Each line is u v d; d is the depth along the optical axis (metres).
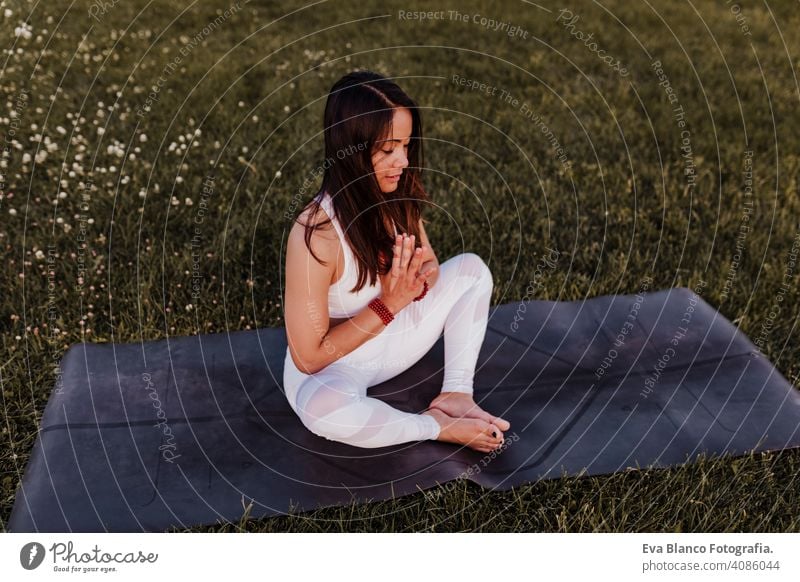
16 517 2.09
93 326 2.88
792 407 2.54
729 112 4.85
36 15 5.34
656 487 2.25
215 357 2.72
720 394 2.59
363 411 2.21
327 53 5.25
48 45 5.00
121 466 2.25
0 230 3.38
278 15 5.82
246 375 2.64
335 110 1.98
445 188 3.92
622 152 4.35
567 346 2.82
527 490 2.22
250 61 5.08
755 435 2.42
